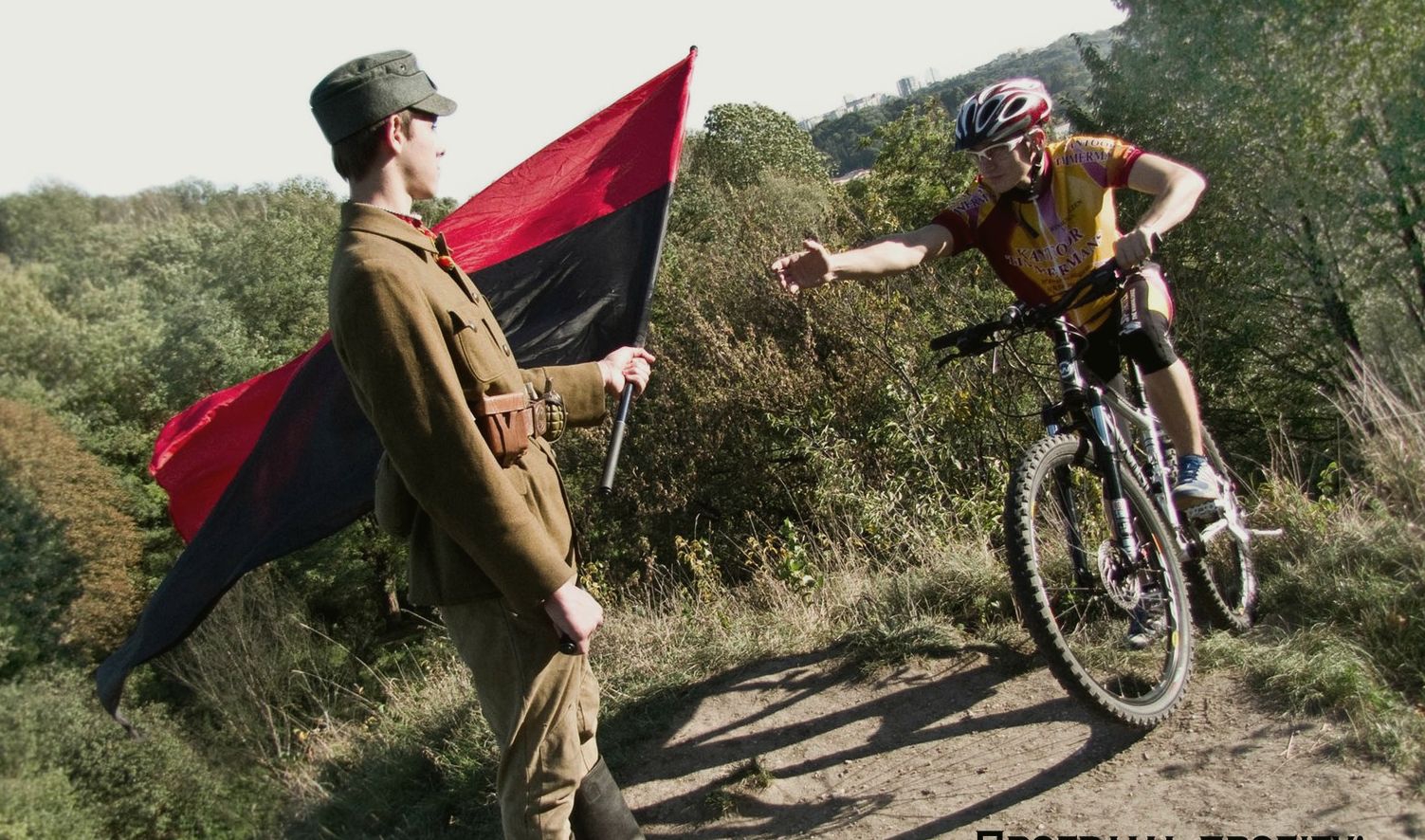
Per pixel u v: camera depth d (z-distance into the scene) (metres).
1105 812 2.57
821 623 3.96
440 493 1.96
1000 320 2.91
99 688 3.46
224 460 4.38
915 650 3.50
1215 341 14.57
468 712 4.19
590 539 13.46
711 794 3.04
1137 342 3.15
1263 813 2.43
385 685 6.05
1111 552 2.91
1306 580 3.34
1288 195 13.88
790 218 13.12
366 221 2.04
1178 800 2.55
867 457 8.14
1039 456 2.85
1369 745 2.56
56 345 30.03
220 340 30.28
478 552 1.99
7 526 21.97
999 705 3.14
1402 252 13.52
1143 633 3.01
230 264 32.97
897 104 25.41
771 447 12.26
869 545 5.30
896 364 9.50
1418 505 3.58
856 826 2.78
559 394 2.45
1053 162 3.07
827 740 3.20
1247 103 14.02
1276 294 14.46
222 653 19.17
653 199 4.06
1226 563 3.50
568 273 4.15
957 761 2.94
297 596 23.45
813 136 55.25
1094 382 3.12
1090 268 3.12
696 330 12.41
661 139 4.11
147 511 26.20
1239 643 3.11
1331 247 13.90
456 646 2.27
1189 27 14.20
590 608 2.08
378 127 2.09
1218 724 2.79
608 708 3.72
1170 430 3.26
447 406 1.94
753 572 5.48
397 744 4.38
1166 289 3.29
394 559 26.16
